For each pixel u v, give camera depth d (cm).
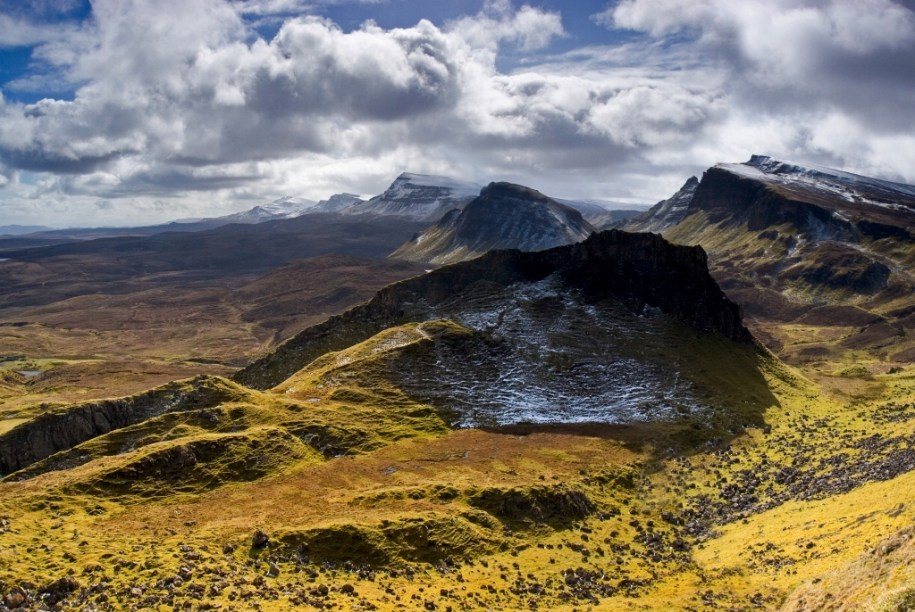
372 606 6494
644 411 15738
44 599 5628
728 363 18838
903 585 4431
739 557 8250
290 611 5897
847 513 8119
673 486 11931
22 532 7419
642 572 8438
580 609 7094
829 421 15162
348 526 8438
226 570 6769
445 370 17250
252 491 10262
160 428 12925
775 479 11438
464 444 13388
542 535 9675
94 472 10212
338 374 16488
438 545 8656
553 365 17888
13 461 13562
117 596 5741
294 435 12794
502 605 7225
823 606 5306
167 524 8612
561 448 13388
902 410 15200
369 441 13062
